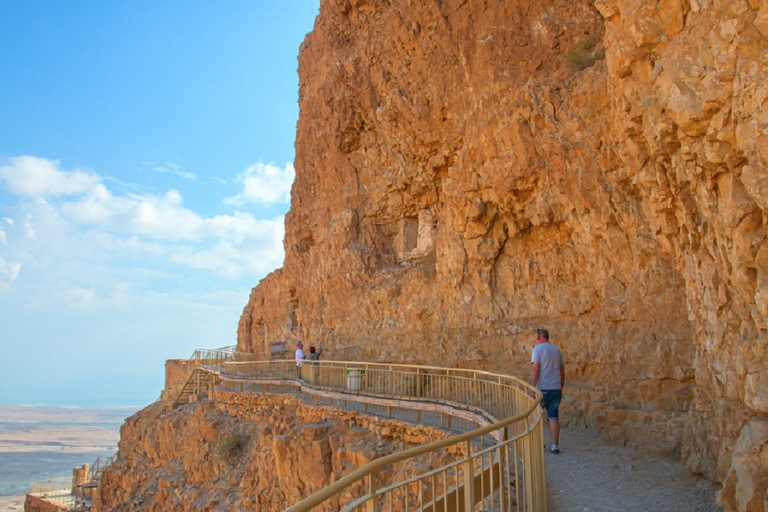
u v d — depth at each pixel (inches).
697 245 304.8
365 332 869.8
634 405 446.9
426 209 889.5
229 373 1075.3
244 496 679.7
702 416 322.7
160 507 847.7
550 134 541.3
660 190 338.3
